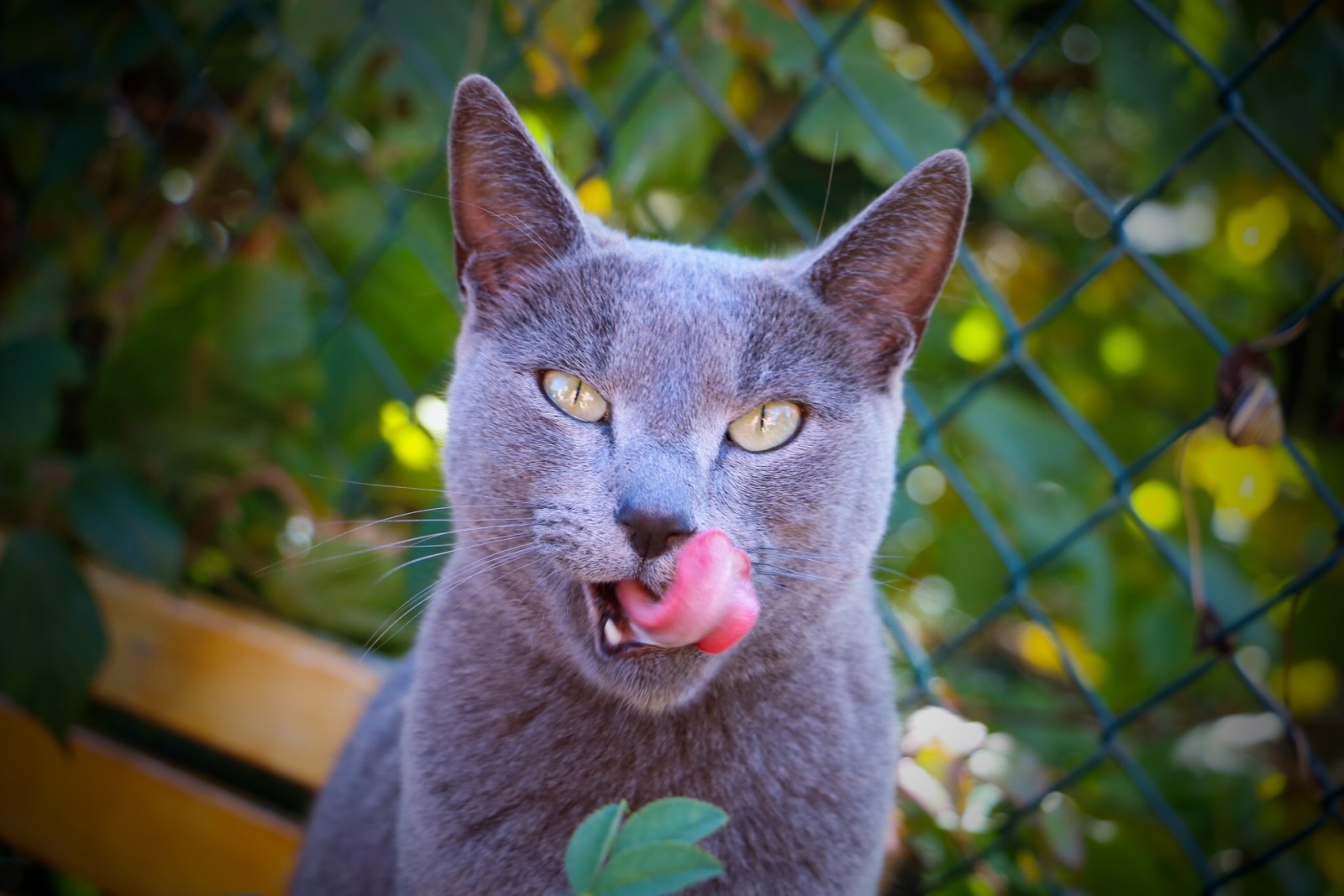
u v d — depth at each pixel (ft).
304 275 1.73
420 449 1.68
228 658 1.51
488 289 1.21
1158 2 1.64
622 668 1.09
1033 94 1.91
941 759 1.33
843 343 1.18
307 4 1.60
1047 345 1.85
